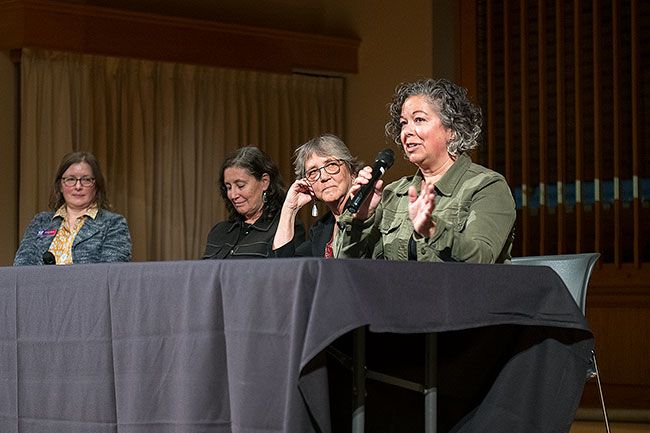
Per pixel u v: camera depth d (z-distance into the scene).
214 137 9.81
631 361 8.74
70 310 3.48
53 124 9.02
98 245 6.14
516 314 3.31
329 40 10.23
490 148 9.45
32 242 6.18
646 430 7.87
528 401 3.53
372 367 3.68
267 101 10.10
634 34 8.76
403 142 4.11
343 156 5.06
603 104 9.01
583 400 8.85
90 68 9.23
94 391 3.41
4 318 3.64
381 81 10.17
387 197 4.22
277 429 2.96
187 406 3.17
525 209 9.24
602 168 8.96
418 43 9.88
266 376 2.99
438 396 3.71
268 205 5.78
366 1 10.28
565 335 3.52
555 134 9.24
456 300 3.17
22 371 3.59
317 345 2.81
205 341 3.15
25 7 8.91
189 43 9.66
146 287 3.30
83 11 9.12
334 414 3.57
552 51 9.24
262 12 10.27
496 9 9.54
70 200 6.18
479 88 9.58
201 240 9.69
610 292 8.84
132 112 9.40
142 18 9.41
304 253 5.38
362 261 2.99
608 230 9.01
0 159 8.98
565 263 4.74
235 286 3.09
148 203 9.44
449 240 3.51
